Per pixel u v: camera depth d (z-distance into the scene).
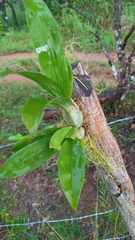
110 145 0.56
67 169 0.45
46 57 0.44
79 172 0.46
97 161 0.58
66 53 0.56
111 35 2.96
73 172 0.45
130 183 0.66
